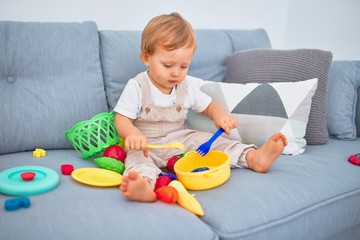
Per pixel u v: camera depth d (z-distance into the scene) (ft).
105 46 4.45
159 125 4.01
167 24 3.62
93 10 5.17
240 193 3.01
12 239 2.26
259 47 5.78
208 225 2.72
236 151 3.63
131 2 5.43
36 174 3.12
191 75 5.03
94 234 2.33
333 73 4.83
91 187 3.04
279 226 2.86
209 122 4.26
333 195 3.25
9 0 4.62
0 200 2.73
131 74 4.46
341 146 4.30
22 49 3.94
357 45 6.12
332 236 3.56
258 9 6.88
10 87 3.91
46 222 2.42
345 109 4.65
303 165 3.61
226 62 5.22
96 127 3.72
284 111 4.00
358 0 5.99
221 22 6.45
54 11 4.91
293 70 4.37
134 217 2.53
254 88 4.17
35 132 3.88
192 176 3.09
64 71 4.12
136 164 3.40
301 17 7.03
